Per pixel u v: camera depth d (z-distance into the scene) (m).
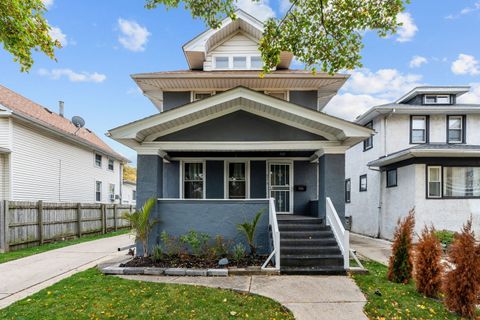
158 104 12.98
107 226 16.05
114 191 23.12
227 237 8.23
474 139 13.98
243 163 10.73
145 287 5.64
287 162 10.70
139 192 8.31
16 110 12.59
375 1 5.93
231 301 5.00
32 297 5.21
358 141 8.26
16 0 5.43
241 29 11.99
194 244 7.65
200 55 11.45
